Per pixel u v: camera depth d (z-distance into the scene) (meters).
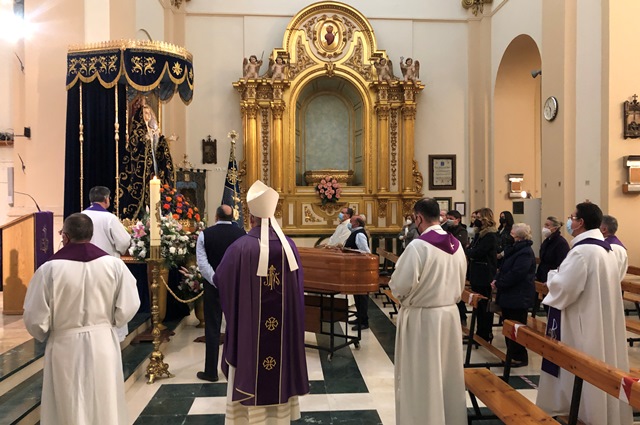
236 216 8.80
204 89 12.40
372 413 4.26
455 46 12.86
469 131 12.84
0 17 8.27
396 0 12.76
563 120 8.73
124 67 6.21
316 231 12.24
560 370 3.83
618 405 3.65
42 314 2.92
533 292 5.25
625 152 7.88
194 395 4.63
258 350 3.25
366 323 7.07
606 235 5.07
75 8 7.03
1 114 10.35
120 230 5.15
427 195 12.77
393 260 8.15
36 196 7.00
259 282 3.28
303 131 13.28
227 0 12.42
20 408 3.63
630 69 7.86
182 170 11.23
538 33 10.10
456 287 3.59
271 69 12.11
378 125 12.42
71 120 6.43
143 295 6.46
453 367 3.53
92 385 3.00
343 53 12.37
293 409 3.43
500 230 7.66
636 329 5.31
